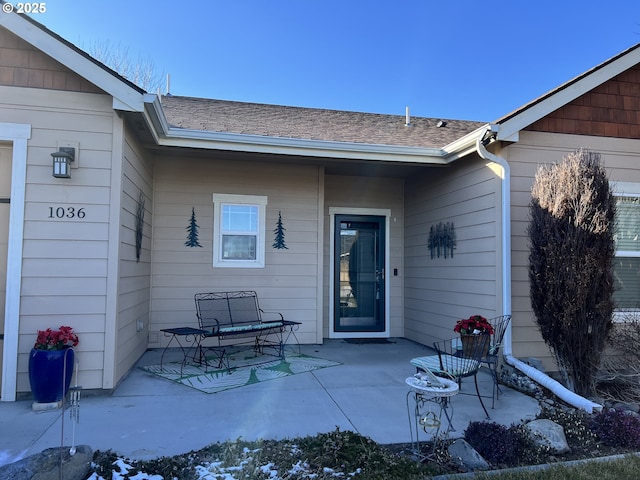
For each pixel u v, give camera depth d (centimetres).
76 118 427
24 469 234
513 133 506
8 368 400
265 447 297
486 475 268
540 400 429
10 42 421
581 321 429
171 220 652
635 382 454
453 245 623
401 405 401
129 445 305
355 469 271
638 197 562
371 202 789
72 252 419
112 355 421
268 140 561
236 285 668
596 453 313
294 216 694
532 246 468
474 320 420
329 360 587
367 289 788
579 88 532
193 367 536
